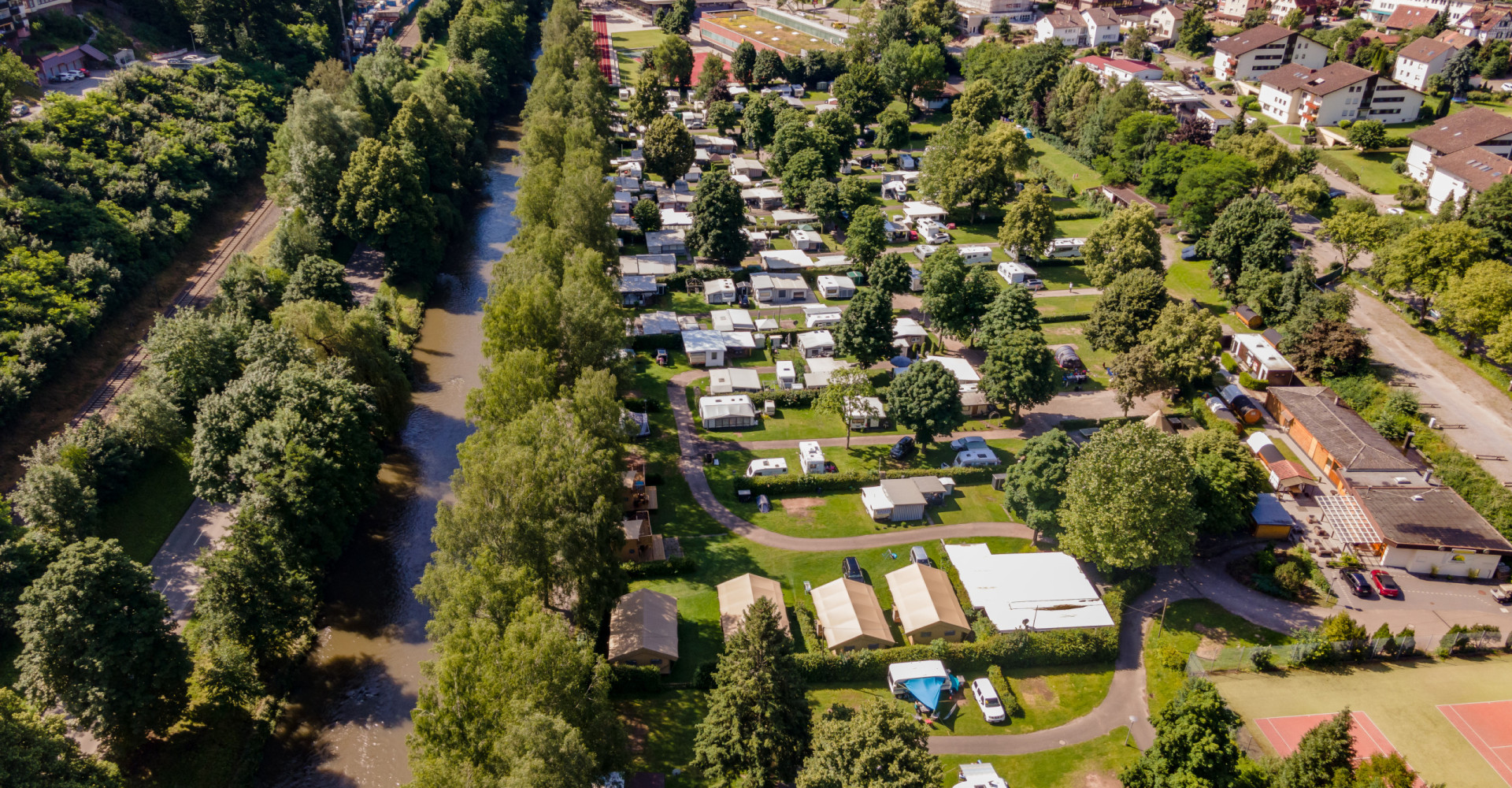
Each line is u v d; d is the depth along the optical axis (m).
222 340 109.31
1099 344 134.75
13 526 88.25
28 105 164.00
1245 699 80.31
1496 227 147.25
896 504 103.50
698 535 101.31
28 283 114.88
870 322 125.81
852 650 83.69
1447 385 123.06
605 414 93.12
